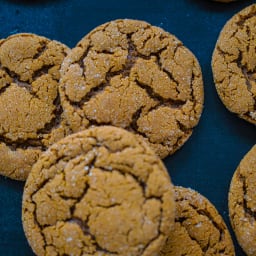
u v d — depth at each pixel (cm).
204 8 45
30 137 42
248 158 42
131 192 38
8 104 42
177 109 42
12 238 43
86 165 39
